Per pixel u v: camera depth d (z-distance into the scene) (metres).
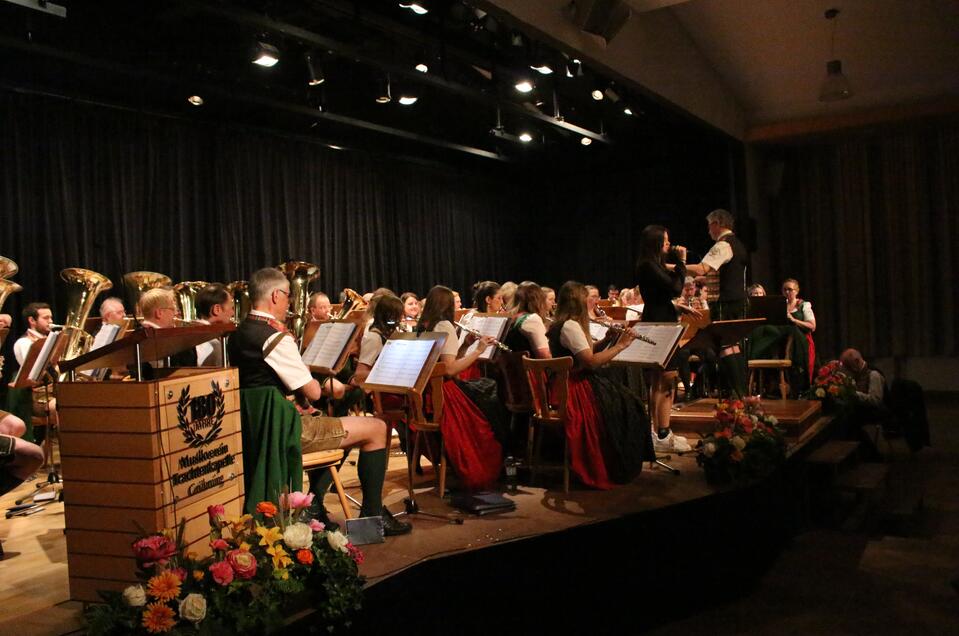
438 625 2.62
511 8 4.60
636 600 3.19
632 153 10.32
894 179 9.45
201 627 1.91
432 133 9.15
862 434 5.92
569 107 8.59
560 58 6.64
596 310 5.61
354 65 6.97
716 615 3.32
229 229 7.72
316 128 8.48
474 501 3.28
